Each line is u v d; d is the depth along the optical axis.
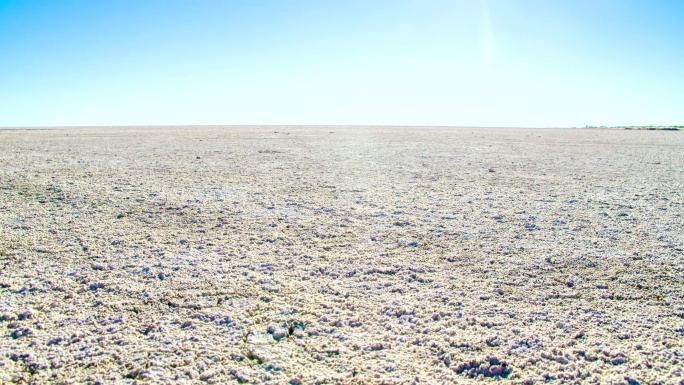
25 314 2.99
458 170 10.09
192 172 9.21
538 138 24.03
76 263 3.96
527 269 3.96
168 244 4.54
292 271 3.87
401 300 3.32
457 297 3.39
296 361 2.54
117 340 2.71
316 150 14.66
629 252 4.43
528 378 2.41
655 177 9.36
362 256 4.27
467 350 2.66
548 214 5.96
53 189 7.19
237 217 5.63
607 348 2.69
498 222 5.54
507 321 3.02
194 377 2.37
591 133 32.09
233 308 3.16
